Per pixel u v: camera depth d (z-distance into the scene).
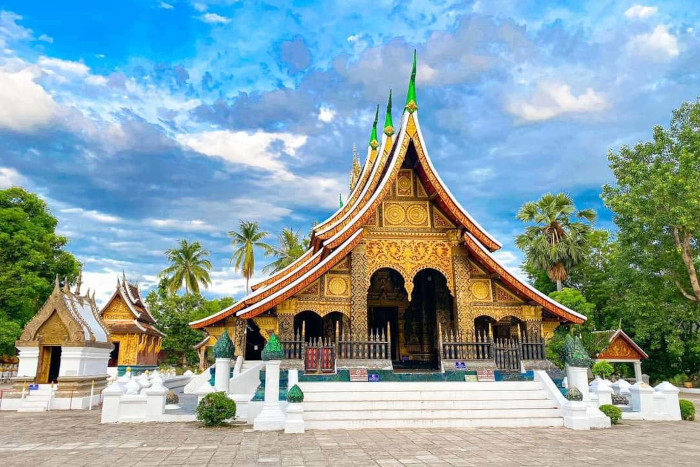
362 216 15.48
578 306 31.88
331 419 11.15
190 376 27.38
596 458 7.81
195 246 52.19
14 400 15.19
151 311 47.41
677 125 27.94
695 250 28.58
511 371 14.31
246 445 8.71
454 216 15.97
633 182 27.50
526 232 40.47
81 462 7.26
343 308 15.34
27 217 29.23
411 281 15.99
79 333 15.83
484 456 7.87
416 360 19.69
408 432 10.48
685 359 33.78
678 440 9.74
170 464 7.12
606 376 28.58
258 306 14.22
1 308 26.59
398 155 15.91
